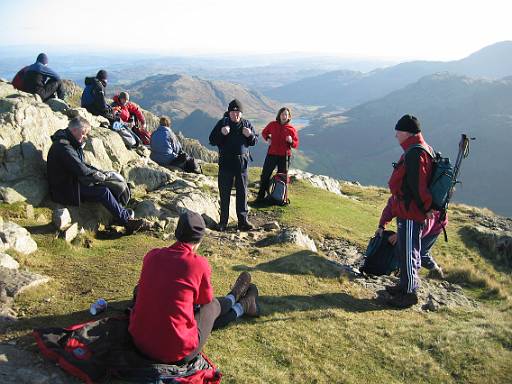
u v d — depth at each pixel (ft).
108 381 8.90
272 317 12.82
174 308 9.00
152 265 9.27
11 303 11.51
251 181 33.78
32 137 17.88
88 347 9.12
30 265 13.73
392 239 16.89
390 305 15.46
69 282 13.21
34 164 17.52
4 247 13.62
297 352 11.41
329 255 21.15
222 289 13.85
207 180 27.61
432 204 14.28
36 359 9.33
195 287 9.30
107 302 12.13
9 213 15.80
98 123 25.95
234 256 17.60
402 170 14.48
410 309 15.51
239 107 20.47
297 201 29.22
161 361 9.06
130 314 9.71
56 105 24.76
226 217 21.50
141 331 9.05
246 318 12.55
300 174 38.60
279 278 15.57
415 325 13.78
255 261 17.37
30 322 10.79
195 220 9.57
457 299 17.67
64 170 16.78
